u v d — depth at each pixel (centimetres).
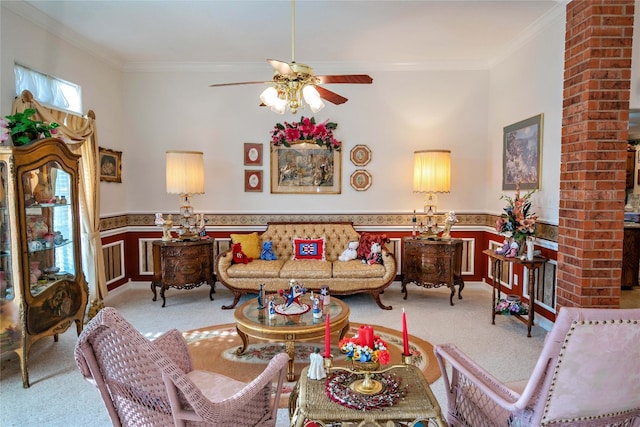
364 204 527
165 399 158
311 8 354
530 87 411
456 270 470
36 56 362
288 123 519
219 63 509
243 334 318
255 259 481
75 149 398
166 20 378
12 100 332
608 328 137
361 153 521
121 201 512
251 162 524
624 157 298
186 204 511
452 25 393
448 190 479
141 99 517
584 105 302
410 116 519
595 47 295
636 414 157
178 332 218
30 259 286
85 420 232
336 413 160
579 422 153
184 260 455
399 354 323
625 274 500
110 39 426
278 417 235
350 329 381
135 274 532
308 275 439
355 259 484
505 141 466
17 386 272
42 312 290
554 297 366
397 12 362
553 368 142
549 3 343
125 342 148
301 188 526
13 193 270
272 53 474
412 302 469
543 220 385
